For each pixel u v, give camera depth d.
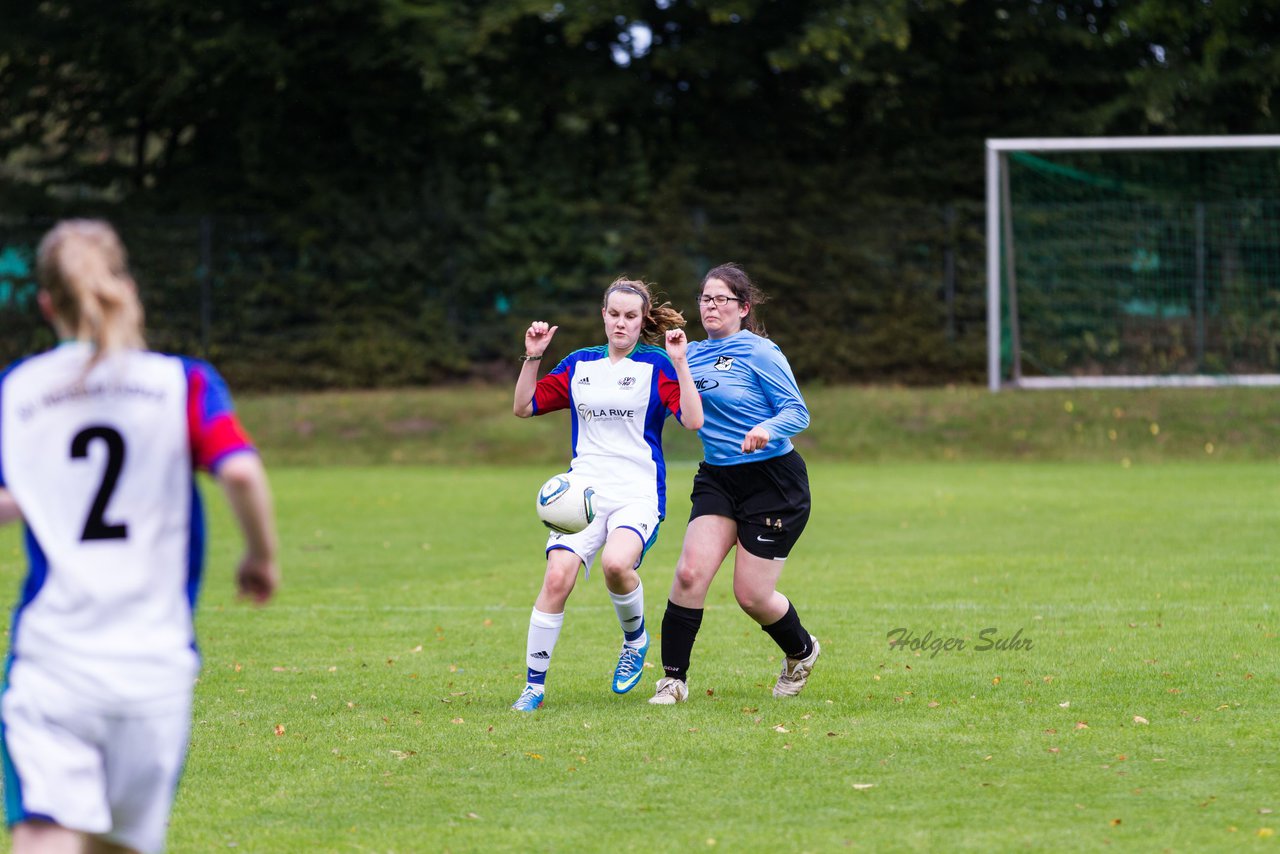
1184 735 21.50
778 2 100.06
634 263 97.94
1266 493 59.28
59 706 11.78
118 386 12.02
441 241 98.69
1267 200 90.69
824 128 105.19
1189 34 97.38
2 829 17.36
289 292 97.69
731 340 24.58
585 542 24.34
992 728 22.17
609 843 16.61
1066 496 59.91
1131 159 99.00
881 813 17.66
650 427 24.36
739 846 16.42
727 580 40.78
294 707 24.41
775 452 24.17
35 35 97.12
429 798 18.62
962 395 85.12
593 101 100.06
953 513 54.84
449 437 83.25
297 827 17.41
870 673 26.78
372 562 44.03
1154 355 88.62
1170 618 32.16
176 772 12.45
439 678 27.03
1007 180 81.81
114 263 12.19
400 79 100.50
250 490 11.91
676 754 20.75
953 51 99.69
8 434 12.06
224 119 104.56
